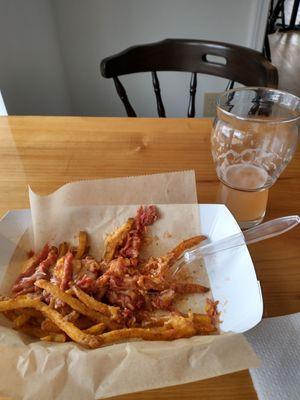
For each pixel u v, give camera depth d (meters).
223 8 0.81
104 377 0.16
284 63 1.49
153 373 0.16
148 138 0.40
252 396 0.18
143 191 0.28
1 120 0.43
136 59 0.54
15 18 0.59
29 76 0.66
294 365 0.19
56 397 0.15
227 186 0.29
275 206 0.31
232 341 0.17
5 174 0.34
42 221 0.26
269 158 0.29
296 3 1.82
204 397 0.18
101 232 0.27
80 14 0.81
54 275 0.24
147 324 0.22
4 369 0.16
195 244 0.26
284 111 0.30
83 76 0.91
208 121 0.43
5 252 0.24
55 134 0.40
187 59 0.54
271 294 0.23
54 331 0.21
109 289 0.24
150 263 0.25
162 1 0.80
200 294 0.24
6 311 0.21
